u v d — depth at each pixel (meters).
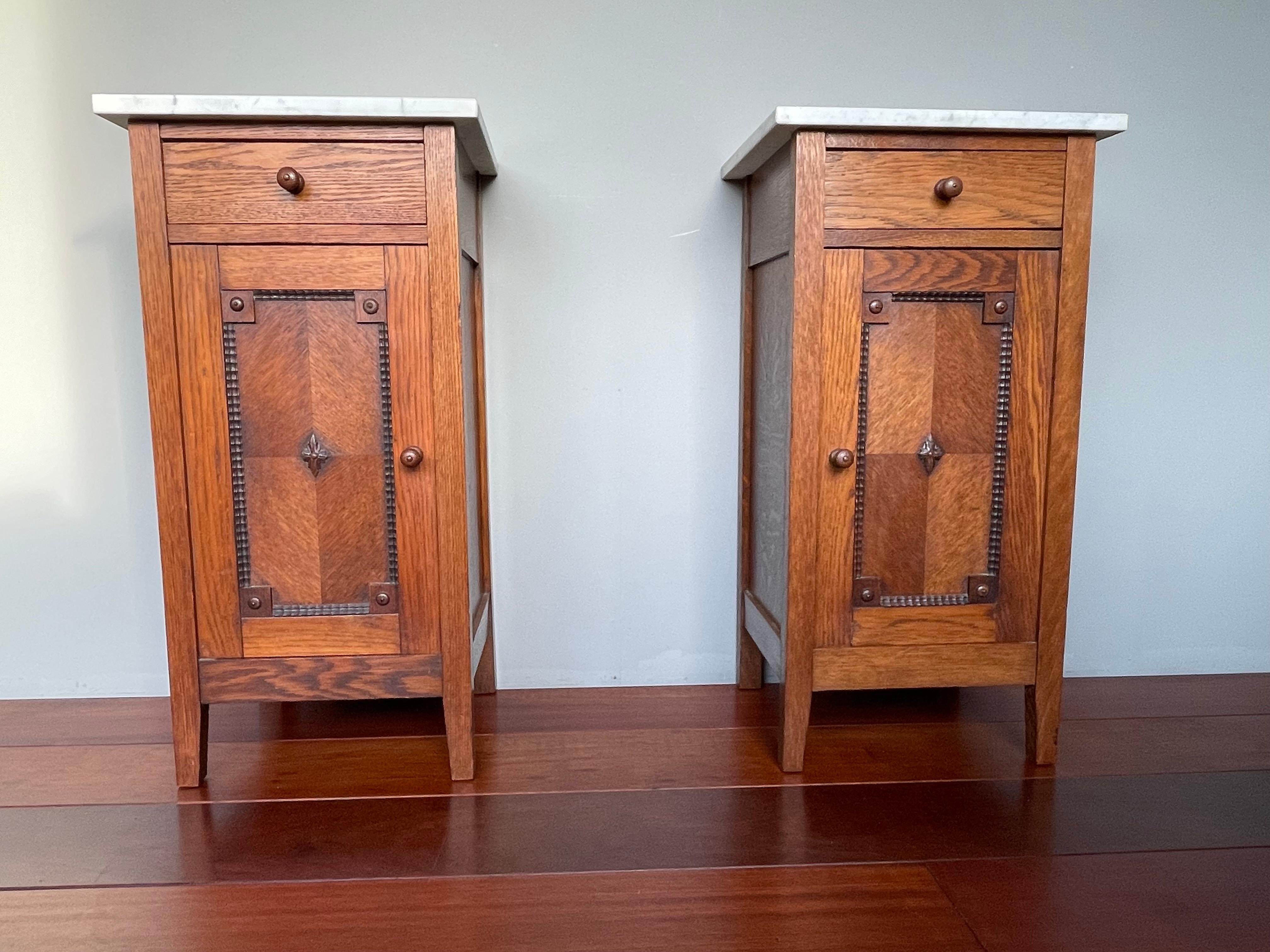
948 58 1.48
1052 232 1.18
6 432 1.46
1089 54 1.50
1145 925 0.92
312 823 1.11
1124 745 1.35
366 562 1.19
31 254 1.43
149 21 1.39
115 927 0.91
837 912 0.94
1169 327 1.57
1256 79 1.52
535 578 1.56
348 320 1.14
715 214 1.50
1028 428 1.21
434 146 1.11
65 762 1.28
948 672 1.25
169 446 1.14
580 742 1.35
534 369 1.51
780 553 1.28
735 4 1.45
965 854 1.05
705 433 1.55
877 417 1.20
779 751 1.29
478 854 1.04
